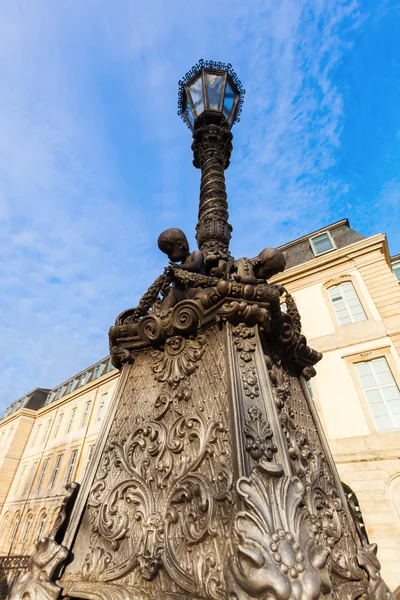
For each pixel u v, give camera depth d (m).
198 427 1.20
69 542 1.09
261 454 1.00
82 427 18.75
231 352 1.31
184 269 1.72
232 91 3.35
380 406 8.06
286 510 0.83
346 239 11.98
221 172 2.65
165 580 0.90
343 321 9.84
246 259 1.62
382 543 6.48
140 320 1.66
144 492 1.13
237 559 0.76
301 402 1.58
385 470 7.18
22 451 23.59
